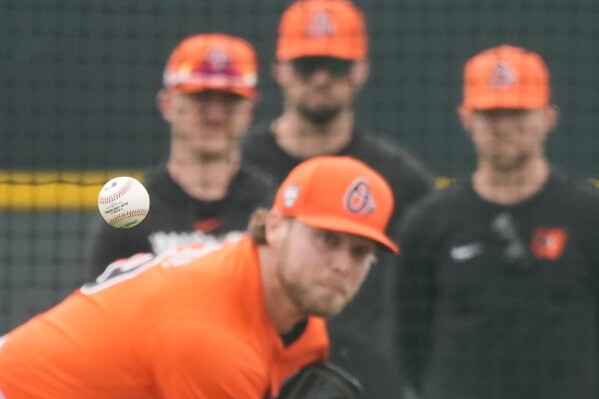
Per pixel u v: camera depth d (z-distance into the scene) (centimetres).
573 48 3359
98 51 3516
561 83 3375
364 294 1930
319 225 1334
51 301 3125
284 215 1362
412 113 3469
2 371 1378
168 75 1983
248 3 3503
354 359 1906
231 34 3512
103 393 1345
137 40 3525
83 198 3256
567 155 3381
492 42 3425
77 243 3362
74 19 3497
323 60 2011
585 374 1900
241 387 1330
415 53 3472
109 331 1330
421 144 3444
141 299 1327
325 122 2041
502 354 1895
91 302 1358
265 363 1373
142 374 1331
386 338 1964
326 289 1345
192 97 1900
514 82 1938
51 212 3509
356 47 2055
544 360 1889
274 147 2066
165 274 1341
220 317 1320
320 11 2039
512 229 1908
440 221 1942
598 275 1908
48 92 3506
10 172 3506
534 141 1931
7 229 3425
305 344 1438
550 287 1894
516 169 1925
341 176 1366
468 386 1909
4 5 3481
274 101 3444
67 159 3534
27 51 3503
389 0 3453
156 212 1839
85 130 3531
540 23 3378
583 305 1905
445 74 3447
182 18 3512
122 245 1814
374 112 3453
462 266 1920
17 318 3022
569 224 1903
